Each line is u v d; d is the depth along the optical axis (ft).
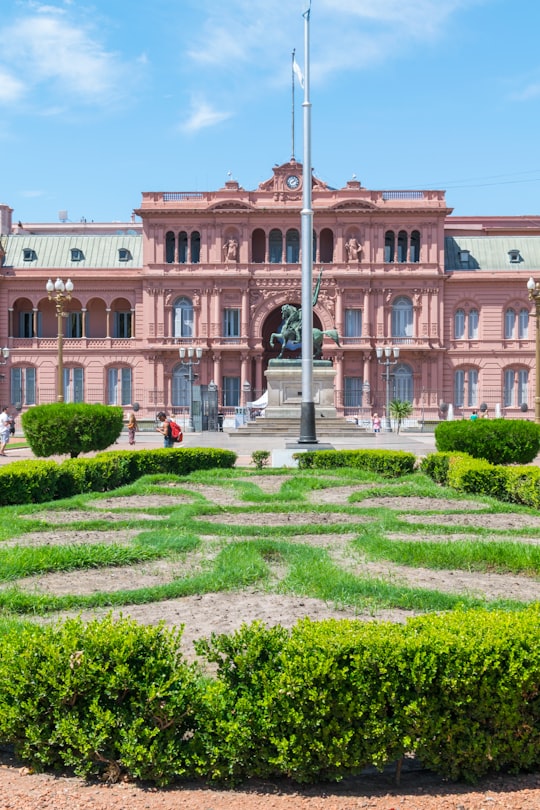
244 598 38.75
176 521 58.13
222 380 278.87
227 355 278.05
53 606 36.68
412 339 277.85
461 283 280.92
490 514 64.64
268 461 121.29
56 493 75.61
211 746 22.80
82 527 57.36
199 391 240.73
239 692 23.40
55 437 106.22
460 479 76.02
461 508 67.56
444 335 281.33
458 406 281.95
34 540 52.60
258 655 23.35
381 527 56.44
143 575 43.91
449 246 296.51
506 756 23.00
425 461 93.04
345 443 155.94
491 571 44.91
